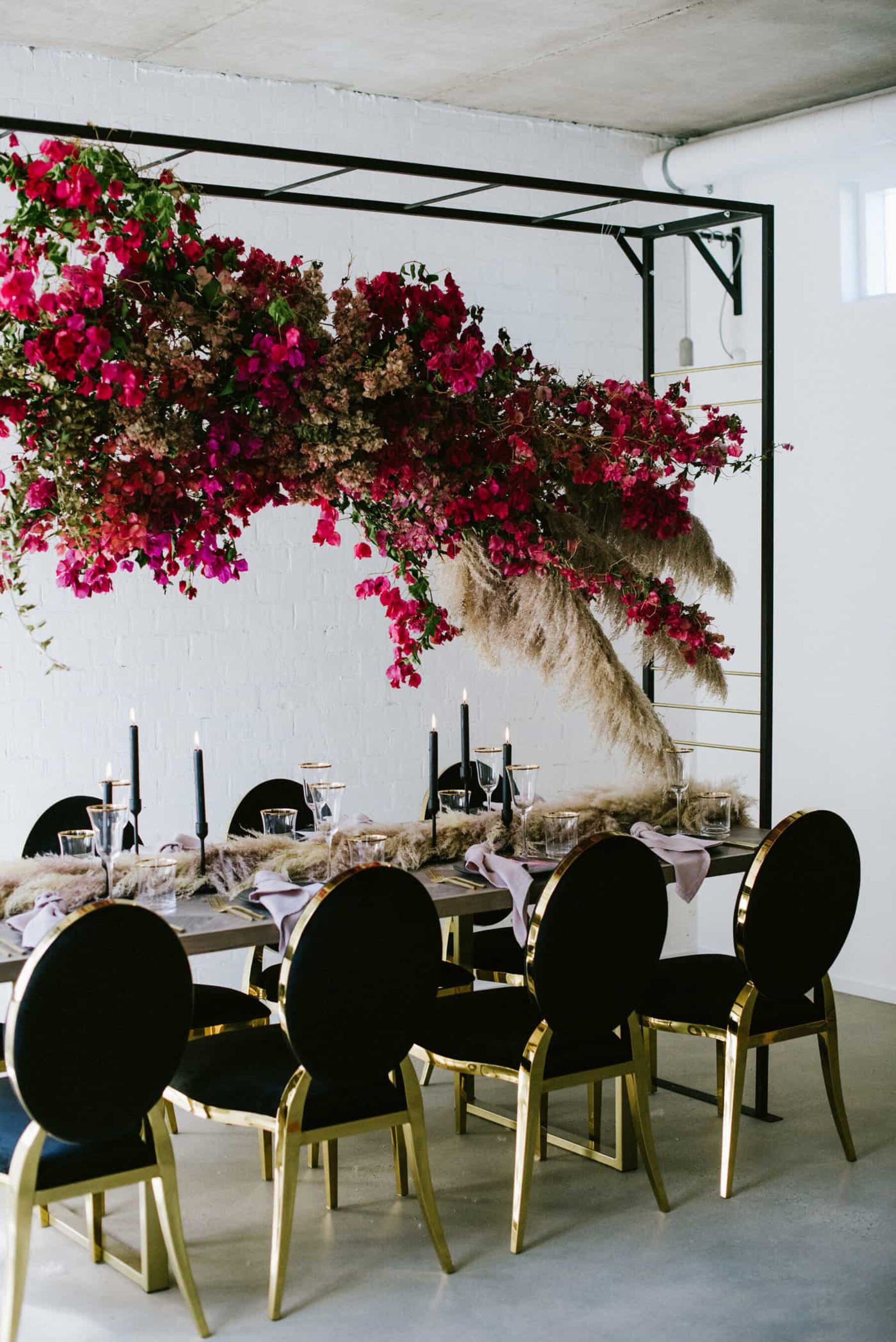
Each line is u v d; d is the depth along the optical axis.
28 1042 2.56
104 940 2.60
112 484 3.09
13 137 3.19
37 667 4.55
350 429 3.36
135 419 3.05
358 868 2.89
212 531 3.31
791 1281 3.10
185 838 3.85
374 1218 3.44
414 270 3.53
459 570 4.14
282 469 3.39
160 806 4.80
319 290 3.36
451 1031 3.41
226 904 3.41
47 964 2.55
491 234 5.40
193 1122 4.16
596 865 3.19
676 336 5.95
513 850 3.92
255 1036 3.30
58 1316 2.97
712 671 4.48
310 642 5.08
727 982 3.75
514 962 4.24
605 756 5.78
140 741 4.76
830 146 5.11
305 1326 2.92
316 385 3.35
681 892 3.88
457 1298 3.03
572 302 5.62
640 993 3.37
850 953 5.45
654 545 4.36
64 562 3.27
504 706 5.53
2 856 4.53
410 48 4.59
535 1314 2.96
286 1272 2.97
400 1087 3.41
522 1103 3.26
